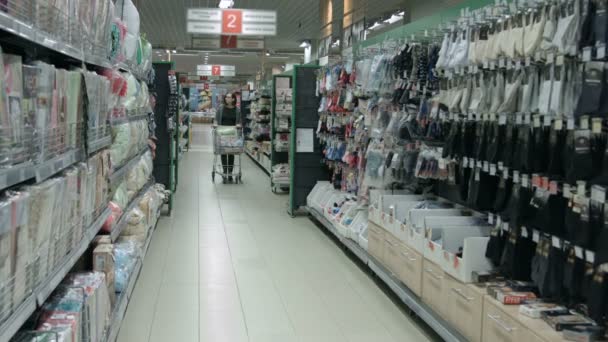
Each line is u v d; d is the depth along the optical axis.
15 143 1.61
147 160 5.54
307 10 14.94
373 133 5.03
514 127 3.04
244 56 28.33
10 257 1.55
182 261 5.38
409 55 4.36
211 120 39.41
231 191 10.04
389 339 3.64
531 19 2.77
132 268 3.78
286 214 7.98
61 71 2.12
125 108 4.24
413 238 3.94
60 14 2.10
